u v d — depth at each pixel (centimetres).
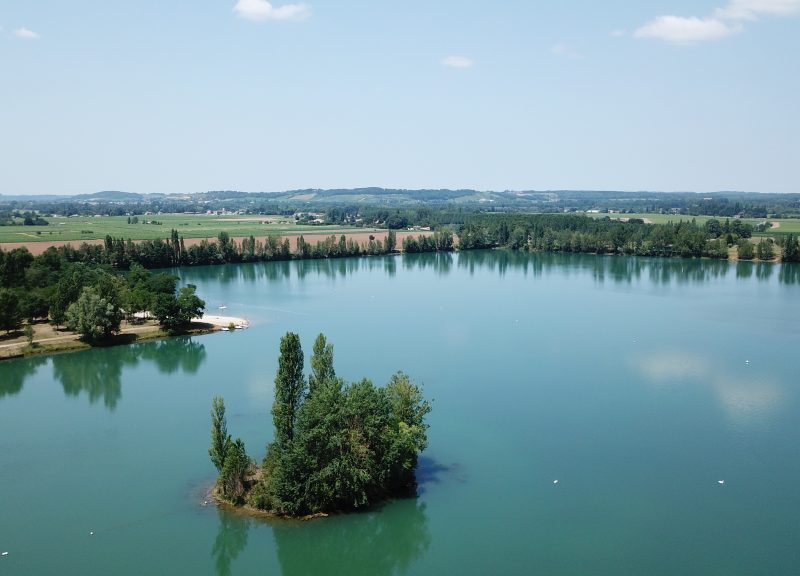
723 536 7369
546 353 14750
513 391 12100
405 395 8475
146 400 11881
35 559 6925
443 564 6900
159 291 19438
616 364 13862
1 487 8475
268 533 7419
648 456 9350
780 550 7106
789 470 8938
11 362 14562
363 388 8162
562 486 8469
